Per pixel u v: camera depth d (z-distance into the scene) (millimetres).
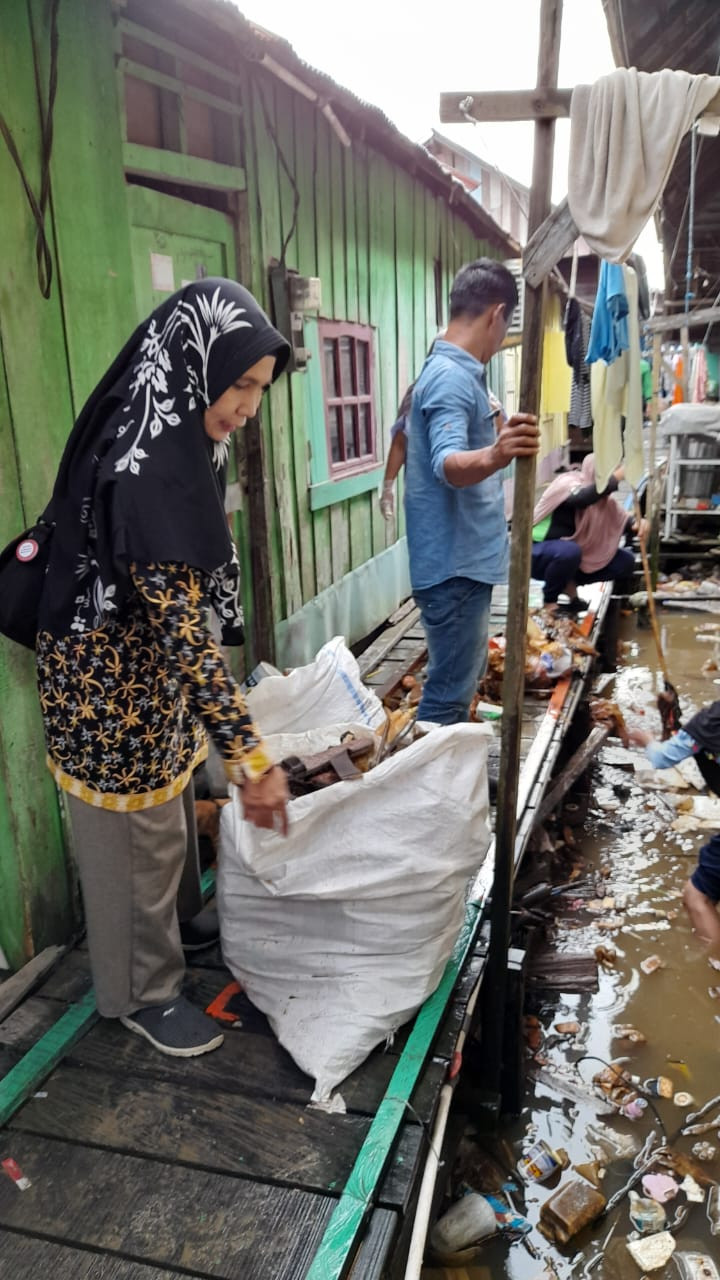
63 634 2016
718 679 6934
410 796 2385
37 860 2703
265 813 1952
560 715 4906
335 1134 2105
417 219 7340
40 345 2600
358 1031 2275
